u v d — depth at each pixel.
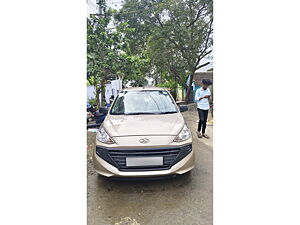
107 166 2.18
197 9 8.91
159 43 9.30
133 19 9.11
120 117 2.77
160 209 2.06
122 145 2.16
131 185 2.47
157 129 2.35
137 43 9.88
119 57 5.57
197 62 10.67
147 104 3.10
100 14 5.60
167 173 2.13
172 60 10.52
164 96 3.34
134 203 2.16
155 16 9.31
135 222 1.90
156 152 2.16
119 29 5.80
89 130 4.92
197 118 7.14
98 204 2.14
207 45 9.73
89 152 3.53
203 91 4.30
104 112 3.20
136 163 2.14
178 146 2.22
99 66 5.42
